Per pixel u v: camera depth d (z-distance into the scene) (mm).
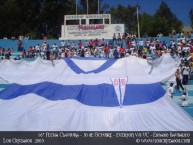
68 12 66188
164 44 37094
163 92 18953
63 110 16516
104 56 35000
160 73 23609
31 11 62594
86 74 22234
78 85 19859
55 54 36312
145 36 43500
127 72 22875
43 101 17828
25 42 41562
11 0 61750
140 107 16875
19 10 61250
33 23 64250
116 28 42031
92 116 15891
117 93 18531
